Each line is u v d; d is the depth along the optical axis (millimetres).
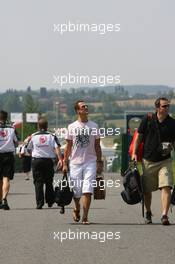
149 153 31781
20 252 24359
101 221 33625
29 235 28688
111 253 24094
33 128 122688
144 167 32031
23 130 121938
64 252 24359
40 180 40969
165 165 31781
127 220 34031
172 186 31969
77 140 31328
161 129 31641
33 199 48625
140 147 32094
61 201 33812
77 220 33125
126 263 22062
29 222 33312
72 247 25484
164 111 31578
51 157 40969
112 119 199500
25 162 77500
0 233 29328
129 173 32500
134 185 32312
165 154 31656
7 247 25516
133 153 32125
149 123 31812
